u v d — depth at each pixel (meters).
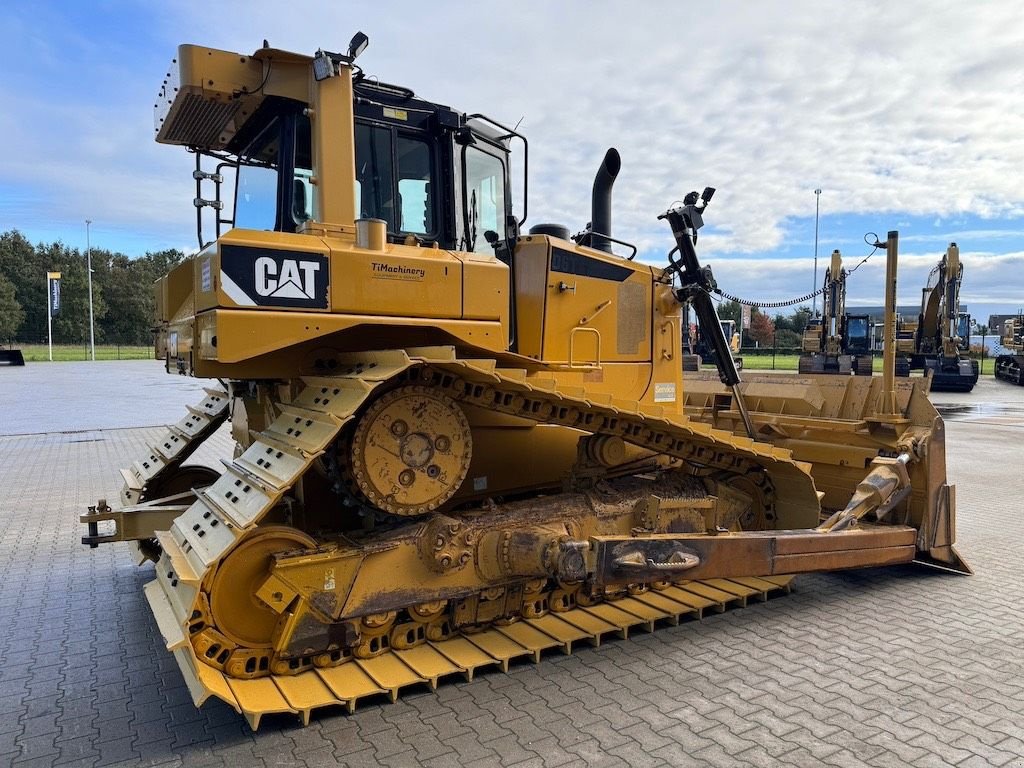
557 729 3.22
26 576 5.55
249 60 3.80
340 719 3.31
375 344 3.93
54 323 65.94
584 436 4.72
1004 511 7.80
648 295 5.23
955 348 24.52
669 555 3.99
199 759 3.00
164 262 76.62
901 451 5.29
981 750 3.06
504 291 3.98
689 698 3.53
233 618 3.31
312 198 3.84
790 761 2.97
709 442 4.72
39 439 12.84
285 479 3.10
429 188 4.38
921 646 4.20
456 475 3.78
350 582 3.48
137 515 4.68
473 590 3.91
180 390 23.38
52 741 3.16
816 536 4.60
